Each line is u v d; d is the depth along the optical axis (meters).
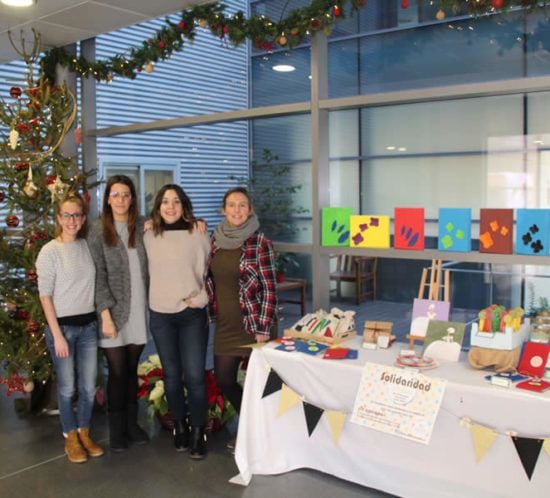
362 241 3.42
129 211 3.47
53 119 4.01
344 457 3.05
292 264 3.81
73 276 3.32
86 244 3.42
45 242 3.87
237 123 4.02
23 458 3.51
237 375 3.69
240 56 3.94
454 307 3.31
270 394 3.14
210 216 4.23
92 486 3.16
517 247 2.93
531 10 2.82
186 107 4.25
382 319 3.53
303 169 3.72
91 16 3.85
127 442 3.63
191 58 4.14
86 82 4.74
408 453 2.83
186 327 3.39
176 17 4.07
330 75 3.57
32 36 4.27
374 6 3.37
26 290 3.84
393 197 3.42
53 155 4.05
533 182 2.98
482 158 3.11
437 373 2.70
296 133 3.74
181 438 3.54
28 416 4.16
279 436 3.23
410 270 3.41
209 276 3.42
